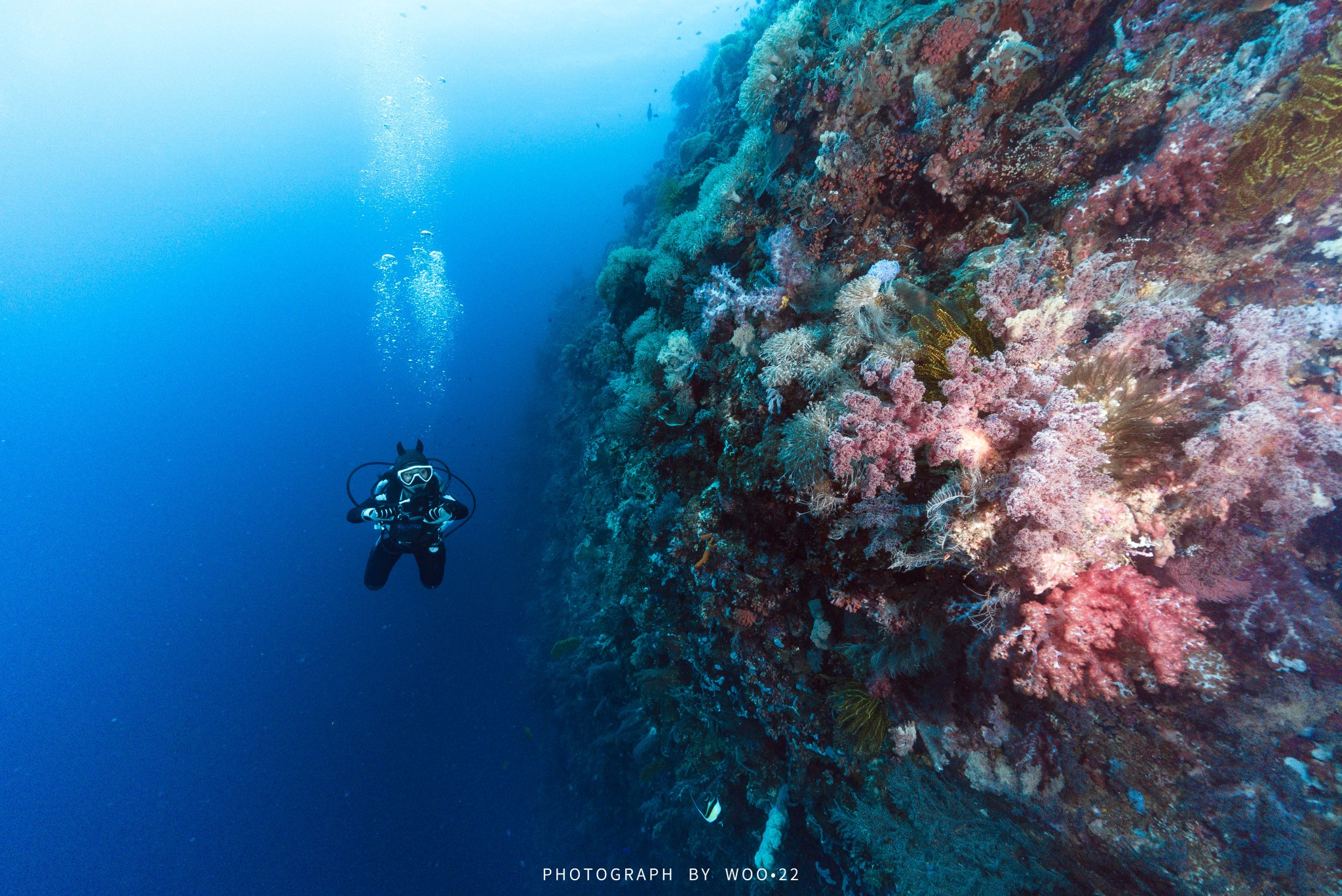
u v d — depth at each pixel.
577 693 11.67
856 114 4.05
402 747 15.16
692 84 25.62
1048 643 2.27
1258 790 1.98
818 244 4.43
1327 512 1.92
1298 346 1.94
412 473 5.11
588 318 19.77
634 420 5.80
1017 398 2.32
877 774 3.80
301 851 14.01
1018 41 3.30
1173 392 2.10
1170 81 2.75
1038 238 3.11
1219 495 1.95
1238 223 2.39
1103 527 2.07
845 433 2.85
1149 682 2.17
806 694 4.23
